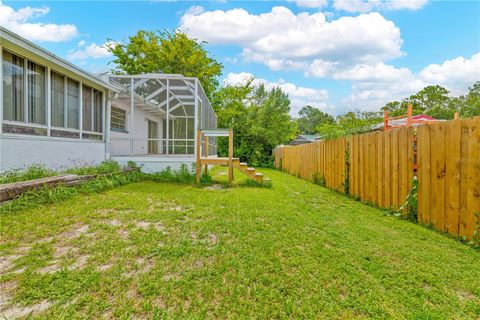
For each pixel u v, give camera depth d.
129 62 18.03
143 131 11.81
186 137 9.23
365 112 16.67
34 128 5.60
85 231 3.11
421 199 3.74
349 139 6.00
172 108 9.28
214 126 17.11
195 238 2.98
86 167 6.76
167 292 1.94
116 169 7.17
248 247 2.75
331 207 4.79
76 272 2.16
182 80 8.40
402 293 1.99
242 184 7.61
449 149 3.28
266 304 1.85
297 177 10.87
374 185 4.95
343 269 2.32
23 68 5.32
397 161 4.30
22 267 2.25
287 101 21.05
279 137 20.59
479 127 2.89
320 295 1.95
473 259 2.57
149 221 3.56
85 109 7.43
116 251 2.57
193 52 18.08
